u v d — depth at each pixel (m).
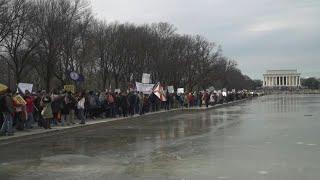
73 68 61.72
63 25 57.50
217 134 24.59
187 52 101.38
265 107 65.62
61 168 14.04
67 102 29.45
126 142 21.52
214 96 75.69
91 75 75.31
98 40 72.88
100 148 19.25
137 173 12.90
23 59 56.75
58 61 60.50
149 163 14.72
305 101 96.81
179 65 94.19
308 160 14.81
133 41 78.31
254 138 21.98
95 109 36.19
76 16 60.94
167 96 55.06
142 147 19.38
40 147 19.81
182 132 26.48
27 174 13.06
